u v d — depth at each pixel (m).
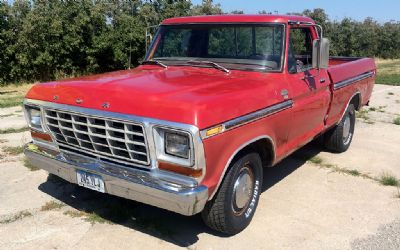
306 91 5.25
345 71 6.59
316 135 6.02
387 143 7.91
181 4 21.12
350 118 7.29
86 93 4.14
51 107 4.33
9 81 17.30
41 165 4.61
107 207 4.89
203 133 3.56
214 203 4.11
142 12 19.98
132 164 3.92
